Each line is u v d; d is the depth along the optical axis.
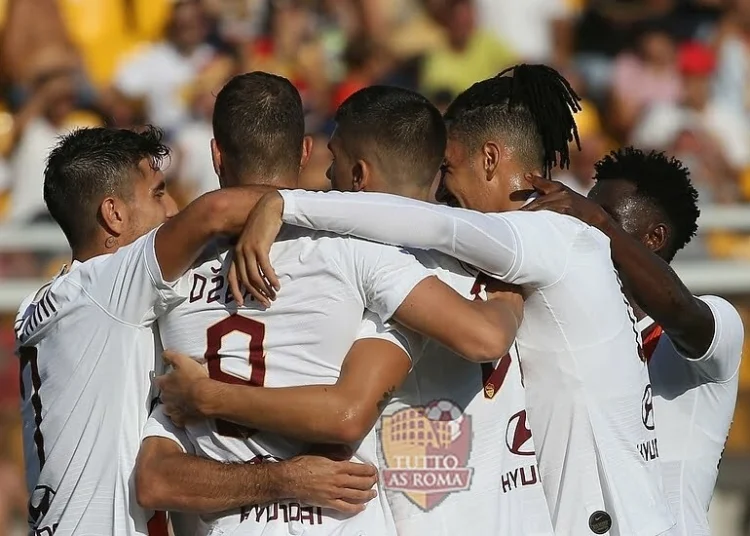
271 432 11.09
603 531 11.88
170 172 28.92
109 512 11.59
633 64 32.47
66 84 30.39
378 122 11.62
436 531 11.38
